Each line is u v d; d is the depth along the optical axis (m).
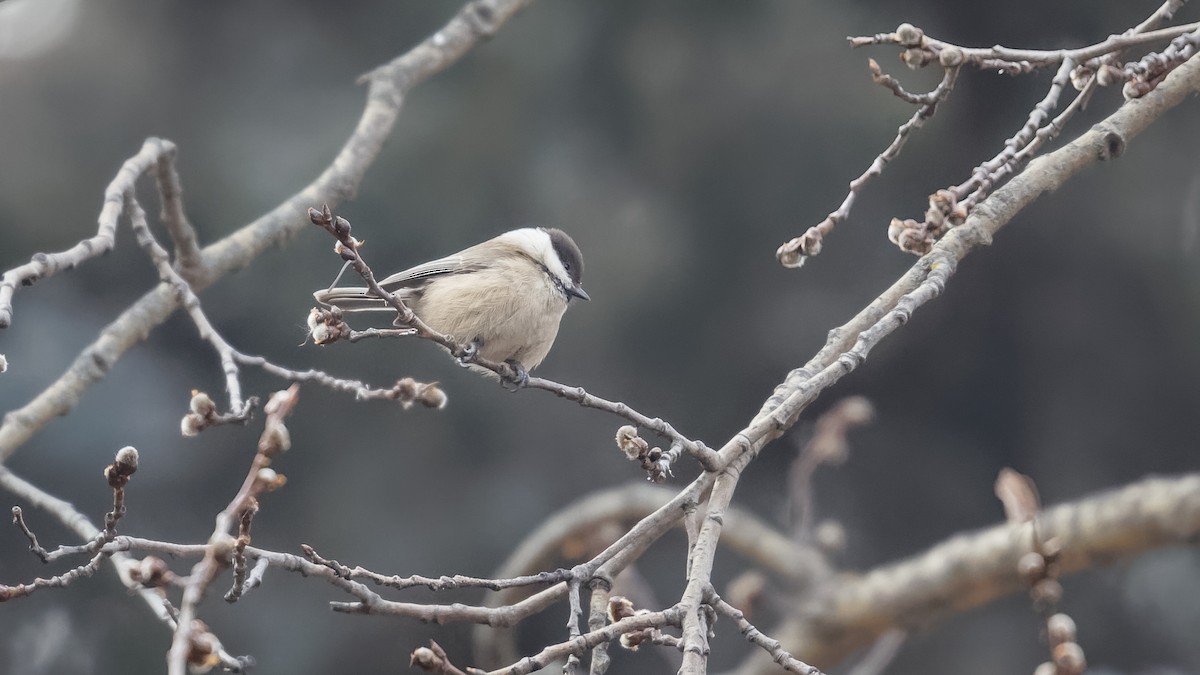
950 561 7.95
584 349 14.49
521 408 14.38
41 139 13.88
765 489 14.81
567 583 5.24
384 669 13.35
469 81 14.47
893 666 13.73
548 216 14.31
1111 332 14.81
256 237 7.87
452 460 14.11
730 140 14.37
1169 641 14.29
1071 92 13.97
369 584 13.58
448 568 13.76
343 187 8.20
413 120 14.30
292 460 13.98
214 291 13.99
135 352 14.37
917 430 15.34
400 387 5.27
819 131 14.31
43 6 14.29
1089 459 14.87
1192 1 13.73
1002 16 14.30
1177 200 14.45
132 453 4.79
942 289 5.85
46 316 14.07
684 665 4.45
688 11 14.44
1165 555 14.55
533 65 14.52
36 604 13.04
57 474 13.69
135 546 4.92
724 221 14.48
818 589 8.62
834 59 14.23
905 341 15.38
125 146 14.03
